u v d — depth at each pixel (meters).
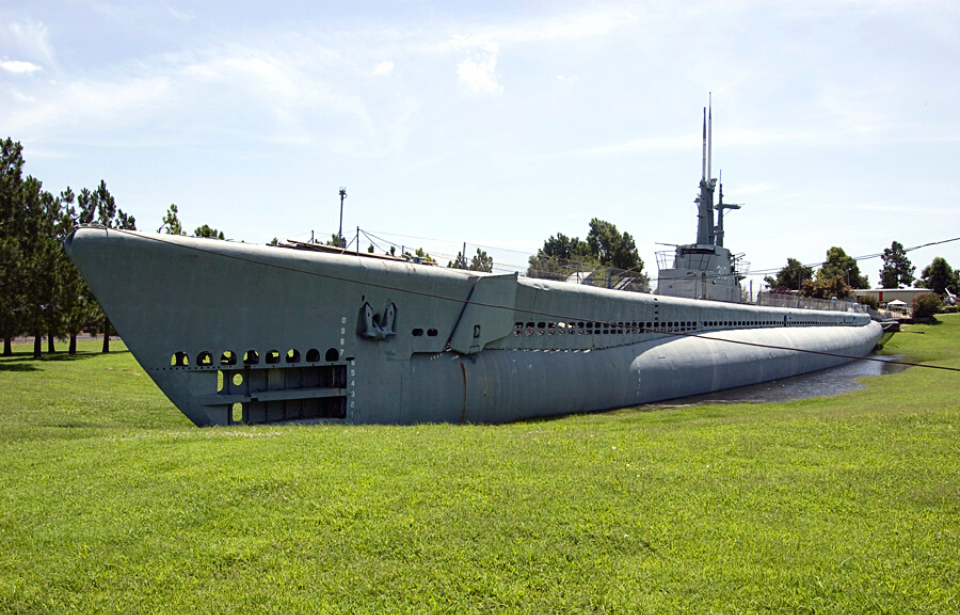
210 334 12.19
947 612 5.00
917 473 8.34
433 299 15.32
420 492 7.34
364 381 14.19
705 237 32.12
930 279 97.69
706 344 24.20
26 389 18.67
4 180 25.06
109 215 37.94
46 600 5.12
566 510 6.89
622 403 20.47
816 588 5.34
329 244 15.04
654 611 5.03
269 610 5.04
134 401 17.23
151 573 5.53
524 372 17.39
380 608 5.10
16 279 24.88
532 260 19.75
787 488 7.73
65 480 7.69
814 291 66.88
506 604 5.17
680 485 7.83
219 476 7.76
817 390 24.36
